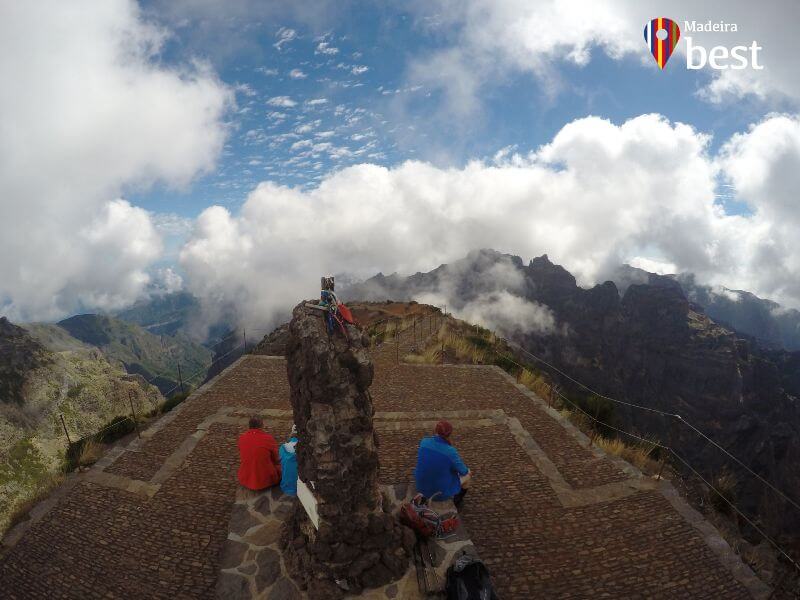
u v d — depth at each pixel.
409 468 9.40
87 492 8.84
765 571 7.35
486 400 13.50
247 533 6.91
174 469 9.59
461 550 6.46
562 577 6.72
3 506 23.09
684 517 8.06
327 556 5.82
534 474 9.33
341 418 5.79
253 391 14.52
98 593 6.53
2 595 6.59
